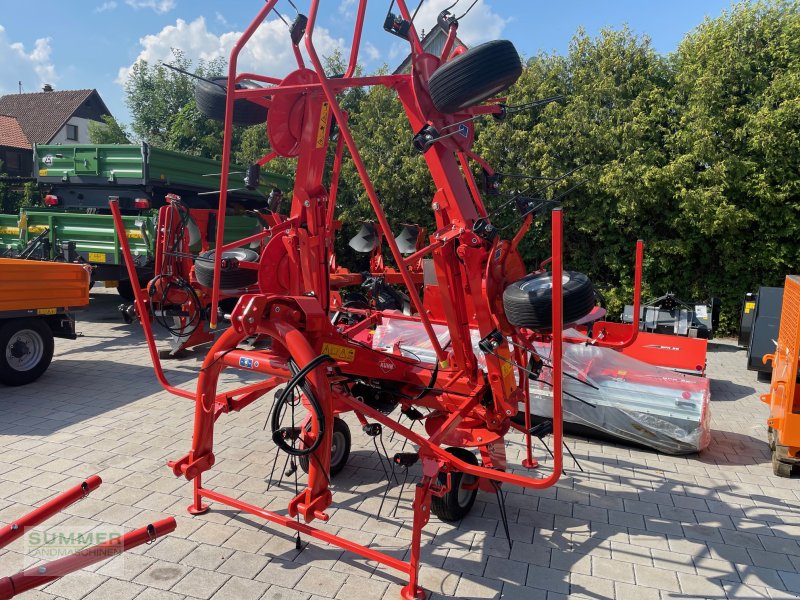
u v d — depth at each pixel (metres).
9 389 6.71
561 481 4.76
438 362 4.10
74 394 6.58
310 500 3.16
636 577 3.44
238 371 7.88
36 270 6.89
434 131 3.29
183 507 4.06
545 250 12.80
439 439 3.50
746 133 11.02
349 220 12.91
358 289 9.48
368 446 5.37
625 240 12.30
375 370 4.06
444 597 3.18
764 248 11.34
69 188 10.66
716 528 4.05
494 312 3.73
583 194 11.94
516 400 4.07
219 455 4.99
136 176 9.70
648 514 4.23
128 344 9.28
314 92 3.84
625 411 5.40
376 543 3.71
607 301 12.32
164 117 25.31
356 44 3.51
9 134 30.05
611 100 12.12
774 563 3.63
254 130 17.11
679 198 11.40
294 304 3.47
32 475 4.47
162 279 6.42
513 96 11.76
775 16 11.36
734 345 11.22
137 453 4.95
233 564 3.42
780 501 4.50
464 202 3.72
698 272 12.11
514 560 3.57
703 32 11.81
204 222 8.11
